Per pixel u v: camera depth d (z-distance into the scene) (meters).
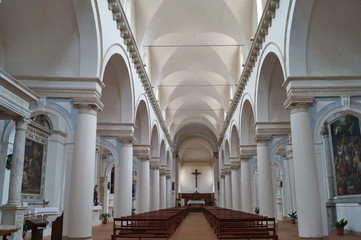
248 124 18.45
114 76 13.28
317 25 9.36
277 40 10.78
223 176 31.83
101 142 14.13
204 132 41.06
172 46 19.34
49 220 12.77
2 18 9.18
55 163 13.86
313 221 9.10
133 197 25.48
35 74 9.63
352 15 9.09
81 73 9.55
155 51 19.77
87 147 9.30
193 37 18.86
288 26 9.65
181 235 12.49
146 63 18.56
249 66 14.99
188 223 19.48
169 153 33.06
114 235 10.53
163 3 15.12
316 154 9.55
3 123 10.80
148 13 14.93
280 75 13.49
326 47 9.65
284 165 21.27
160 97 25.39
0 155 10.67
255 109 14.49
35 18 9.24
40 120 13.16
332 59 9.72
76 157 9.20
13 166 7.39
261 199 14.00
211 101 29.22
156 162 22.94
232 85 20.64
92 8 9.01
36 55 9.70
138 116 18.33
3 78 6.50
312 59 9.73
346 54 9.69
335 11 9.04
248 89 16.16
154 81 20.06
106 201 20.48
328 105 9.68
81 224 8.92
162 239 11.53
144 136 18.52
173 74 24.12
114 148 14.12
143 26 15.05
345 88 9.63
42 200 13.17
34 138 12.70
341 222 12.37
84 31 9.38
